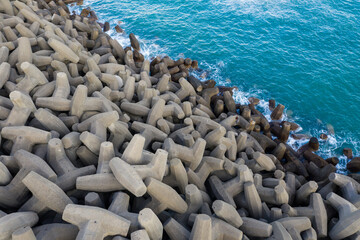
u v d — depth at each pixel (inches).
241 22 1107.9
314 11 1144.8
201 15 1150.3
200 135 561.3
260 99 844.0
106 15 1163.3
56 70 609.6
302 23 1092.5
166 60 855.1
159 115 573.3
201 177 482.9
